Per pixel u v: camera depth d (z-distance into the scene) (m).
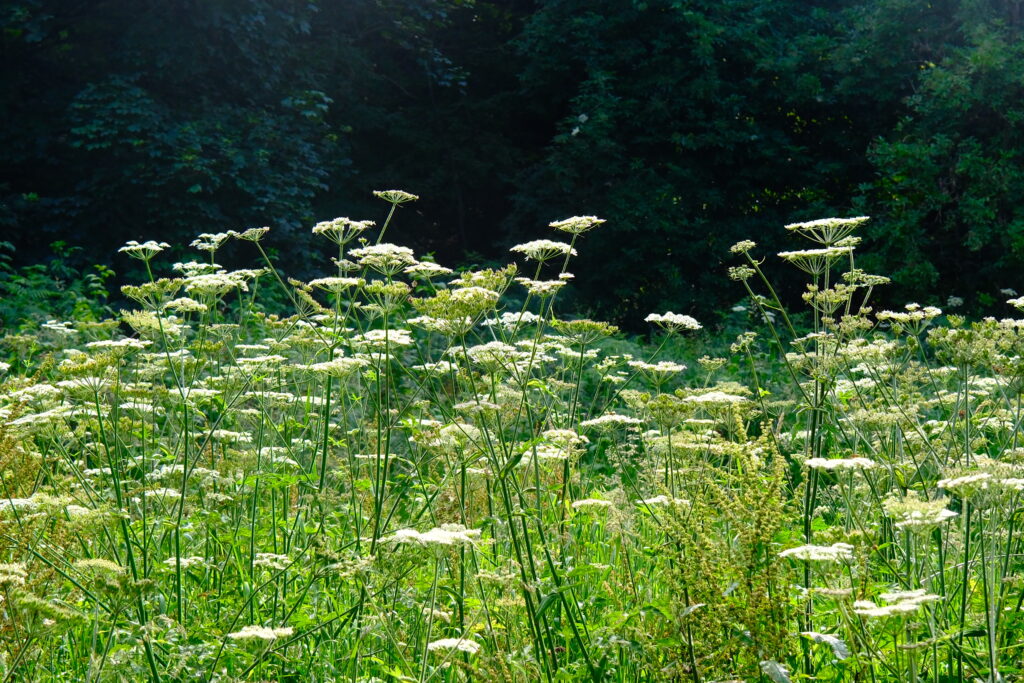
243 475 4.42
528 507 3.61
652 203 17.89
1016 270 15.89
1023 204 15.81
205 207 15.23
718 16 18.95
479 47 23.70
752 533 2.94
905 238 15.79
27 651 3.14
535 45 20.69
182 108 16.36
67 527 3.49
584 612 3.78
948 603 3.24
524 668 3.21
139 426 4.42
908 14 17.33
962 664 3.18
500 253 20.94
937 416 5.70
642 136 18.75
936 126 16.78
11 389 4.61
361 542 3.85
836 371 3.94
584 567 3.56
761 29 19.53
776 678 2.69
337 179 20.48
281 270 16.23
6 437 3.81
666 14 19.14
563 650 3.51
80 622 2.81
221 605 3.89
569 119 18.77
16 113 15.92
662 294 18.38
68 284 14.69
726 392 3.93
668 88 18.45
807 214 18.38
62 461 4.22
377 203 21.98
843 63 18.25
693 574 2.97
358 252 3.99
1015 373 3.57
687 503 3.14
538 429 4.58
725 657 2.93
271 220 16.03
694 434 3.97
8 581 2.78
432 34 23.02
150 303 4.21
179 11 16.03
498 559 3.80
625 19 18.94
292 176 16.72
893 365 4.20
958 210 16.19
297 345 5.23
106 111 14.81
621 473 5.13
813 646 3.25
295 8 17.70
